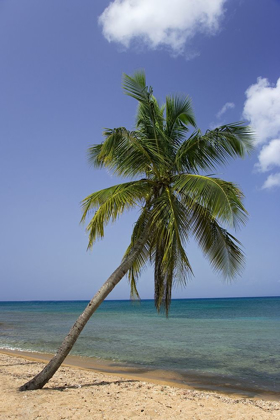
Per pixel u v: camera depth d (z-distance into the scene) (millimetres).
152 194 10031
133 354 16516
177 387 10492
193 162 10172
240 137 9727
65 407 7418
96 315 53031
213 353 16844
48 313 57938
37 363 13500
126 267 8844
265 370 13133
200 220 10078
